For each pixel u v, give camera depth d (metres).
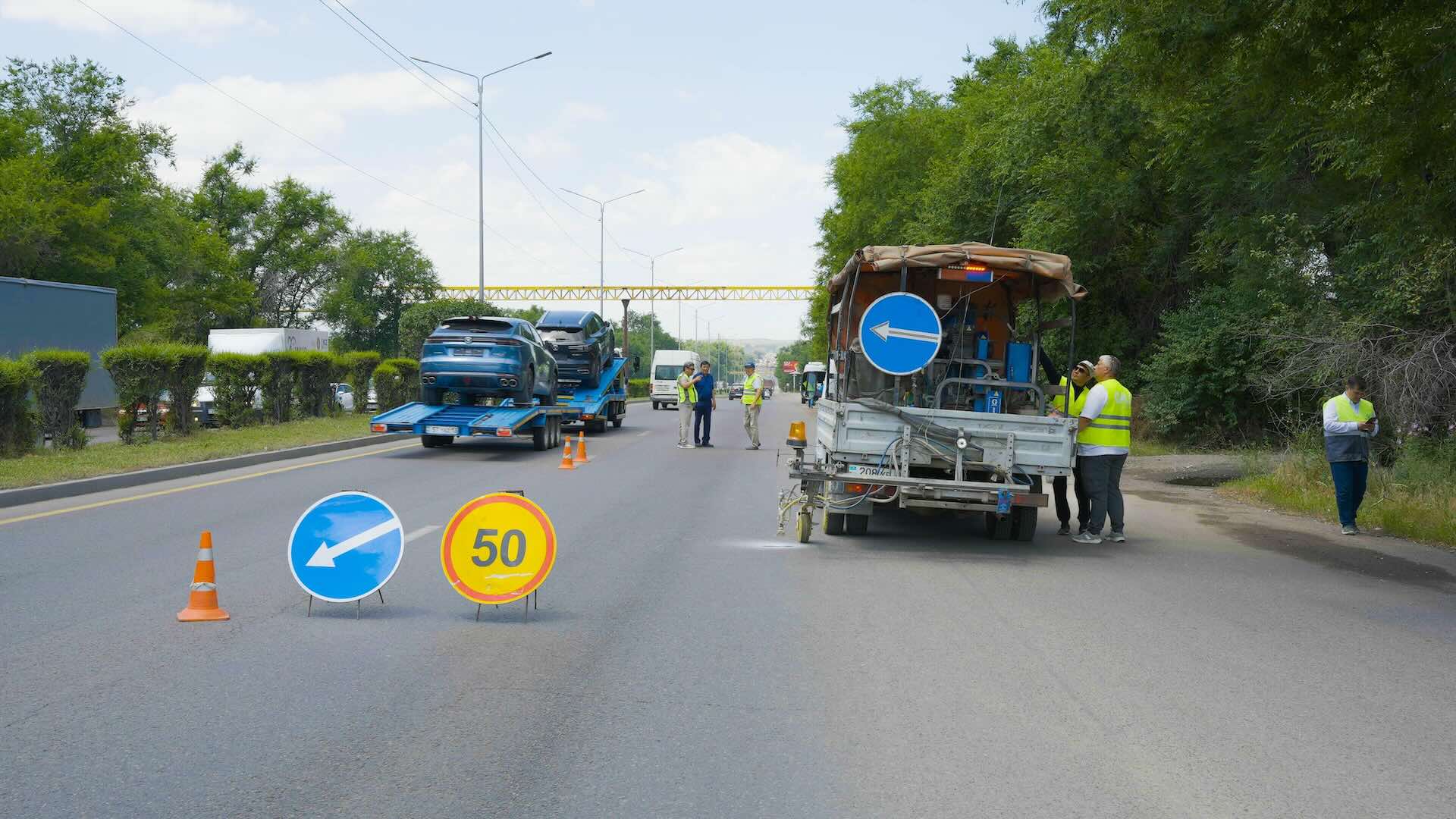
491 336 22.58
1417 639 7.34
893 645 6.92
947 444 11.02
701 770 4.63
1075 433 11.00
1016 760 4.80
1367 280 17.81
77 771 4.47
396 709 5.39
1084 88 25.23
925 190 39.59
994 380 11.65
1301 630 7.59
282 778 4.44
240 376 25.58
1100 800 4.35
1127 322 30.56
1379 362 16.66
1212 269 25.19
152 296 59.28
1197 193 24.98
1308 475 16.94
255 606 7.70
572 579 9.02
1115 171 26.88
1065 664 6.49
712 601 8.20
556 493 15.33
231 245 79.31
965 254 11.03
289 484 15.53
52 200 50.41
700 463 21.09
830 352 13.33
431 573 9.16
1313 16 10.59
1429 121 11.23
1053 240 27.59
